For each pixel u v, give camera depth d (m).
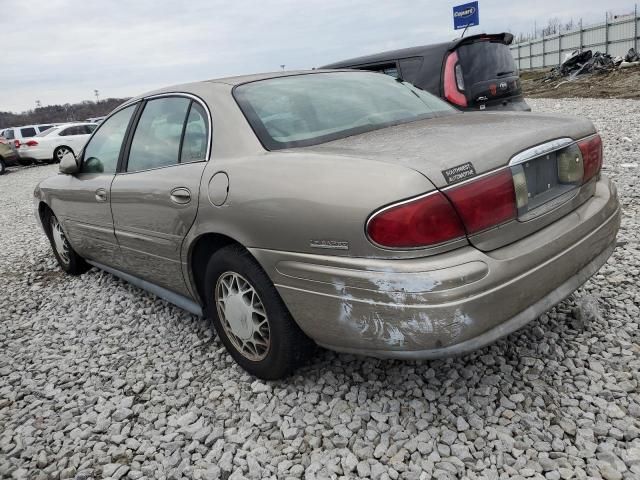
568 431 2.16
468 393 2.45
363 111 2.88
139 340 3.44
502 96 6.55
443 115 3.05
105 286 4.50
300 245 2.18
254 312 2.59
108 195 3.51
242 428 2.43
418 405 2.41
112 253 3.80
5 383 3.14
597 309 2.94
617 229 2.69
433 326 1.91
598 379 2.46
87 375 3.09
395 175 1.95
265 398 2.62
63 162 3.99
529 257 2.12
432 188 1.93
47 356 3.40
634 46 25.73
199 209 2.65
